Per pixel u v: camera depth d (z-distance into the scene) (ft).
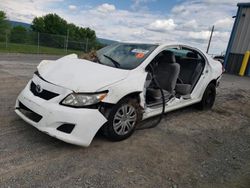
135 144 10.71
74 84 9.32
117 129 10.42
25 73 25.03
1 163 8.12
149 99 12.63
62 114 8.78
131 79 10.55
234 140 12.62
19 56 45.75
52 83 9.62
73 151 9.47
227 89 28.37
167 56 14.10
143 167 8.95
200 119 15.51
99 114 9.32
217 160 10.18
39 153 9.05
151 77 12.64
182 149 10.82
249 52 46.44
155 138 11.62
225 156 10.64
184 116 15.75
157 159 9.66
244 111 18.89
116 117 10.20
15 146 9.32
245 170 9.59
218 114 17.17
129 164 9.04
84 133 8.98
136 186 7.79
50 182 7.47
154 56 12.23
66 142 9.07
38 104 9.28
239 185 8.50
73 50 73.67
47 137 10.36
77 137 8.90
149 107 12.17
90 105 9.07
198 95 16.20
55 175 7.85
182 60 16.35
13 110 12.94
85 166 8.56
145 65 11.62
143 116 11.78
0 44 61.82
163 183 8.13
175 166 9.30
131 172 8.52
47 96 9.45
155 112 12.58
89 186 7.51
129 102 10.56
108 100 9.45
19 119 11.80
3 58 37.93
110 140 10.64
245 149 11.60
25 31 68.08
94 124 9.19
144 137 11.57
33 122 9.45
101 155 9.42
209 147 11.41
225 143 12.09
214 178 8.79
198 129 13.65
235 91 27.58
